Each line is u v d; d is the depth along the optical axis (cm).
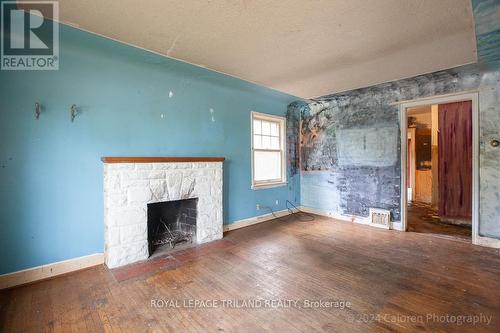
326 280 231
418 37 232
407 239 349
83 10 185
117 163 259
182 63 295
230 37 231
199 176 332
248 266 262
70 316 178
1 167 215
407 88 378
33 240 229
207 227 340
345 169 458
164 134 319
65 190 246
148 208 322
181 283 226
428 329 162
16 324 169
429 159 635
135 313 182
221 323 171
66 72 245
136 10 186
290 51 262
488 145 311
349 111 449
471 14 194
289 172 513
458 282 224
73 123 250
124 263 264
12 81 219
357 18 200
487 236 315
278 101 484
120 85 280
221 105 386
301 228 409
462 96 329
